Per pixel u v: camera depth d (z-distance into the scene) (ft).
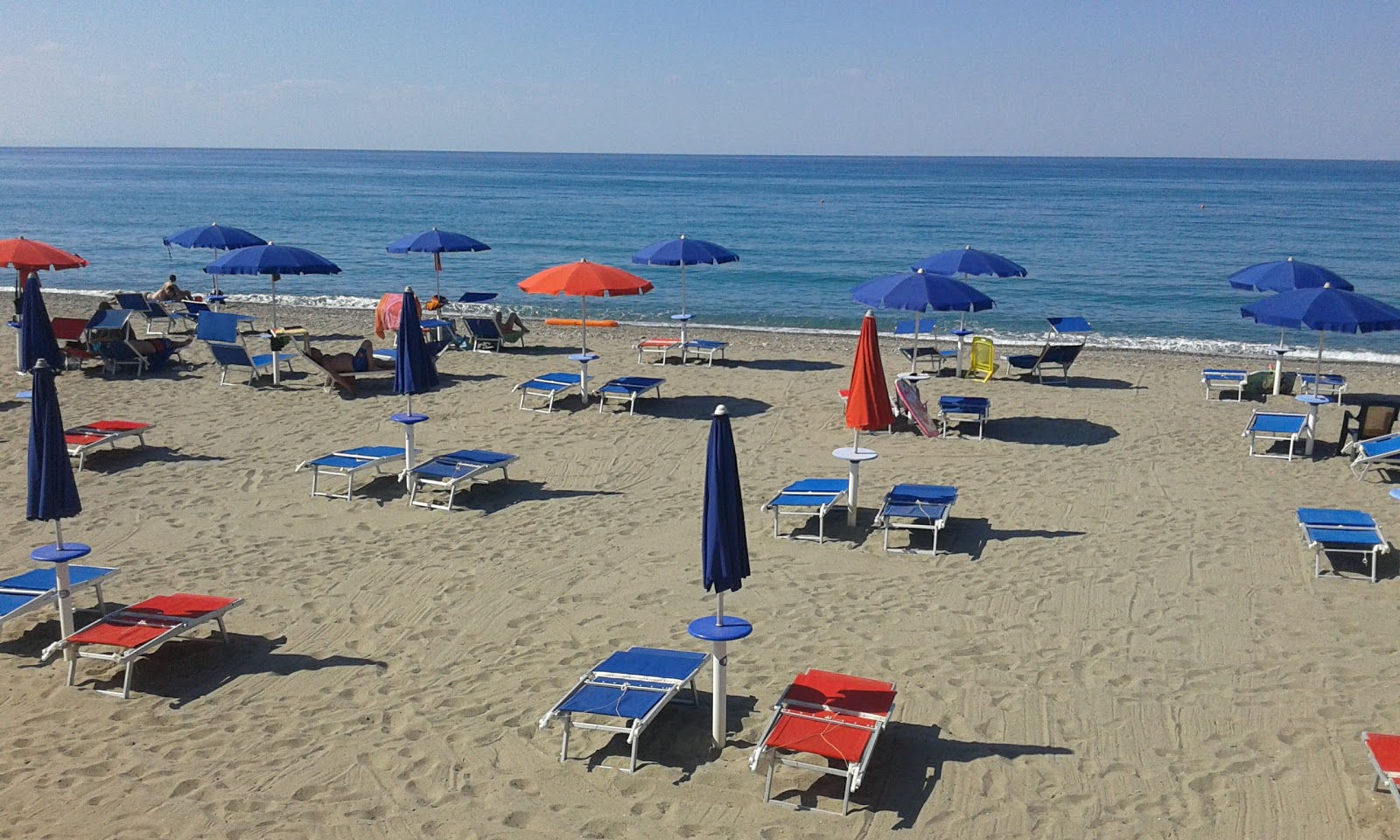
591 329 84.17
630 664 23.85
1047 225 209.46
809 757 22.04
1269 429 43.98
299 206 262.26
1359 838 19.27
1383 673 25.53
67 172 513.86
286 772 21.68
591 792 20.95
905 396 47.78
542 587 31.04
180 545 34.32
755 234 185.88
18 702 24.52
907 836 19.44
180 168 597.52
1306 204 287.89
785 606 29.73
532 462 43.73
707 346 63.62
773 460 44.14
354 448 45.24
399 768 21.79
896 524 36.14
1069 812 20.20
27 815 20.12
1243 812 20.15
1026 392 56.95
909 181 470.39
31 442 25.21
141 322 77.61
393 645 27.45
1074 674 25.72
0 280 120.37
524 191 361.10
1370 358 74.49
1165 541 34.45
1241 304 105.19
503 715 23.90
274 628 28.40
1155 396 56.03
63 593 25.85
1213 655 26.61
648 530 35.70
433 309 74.79
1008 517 36.99
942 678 25.53
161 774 21.58
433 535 35.32
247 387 56.29
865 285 45.68
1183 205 284.20
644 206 276.41
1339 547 33.01
